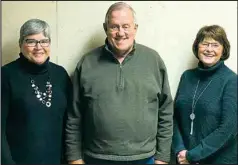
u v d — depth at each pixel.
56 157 1.63
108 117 1.56
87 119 1.64
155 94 1.63
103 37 1.90
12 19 1.87
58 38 1.90
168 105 1.70
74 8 1.88
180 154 1.69
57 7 1.88
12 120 1.55
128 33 1.56
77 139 1.71
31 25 1.50
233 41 1.91
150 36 1.91
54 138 1.61
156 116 1.67
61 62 1.91
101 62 1.64
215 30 1.63
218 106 1.61
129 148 1.58
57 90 1.63
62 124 1.67
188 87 1.74
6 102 1.52
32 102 1.53
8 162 1.51
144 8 1.89
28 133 1.53
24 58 1.55
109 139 1.58
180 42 1.91
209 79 1.67
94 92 1.59
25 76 1.55
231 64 1.92
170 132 1.71
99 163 1.64
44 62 1.55
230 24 1.90
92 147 1.65
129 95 1.58
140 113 1.59
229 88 1.60
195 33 1.91
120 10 1.55
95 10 1.89
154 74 1.66
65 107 1.67
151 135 1.65
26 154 1.55
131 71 1.61
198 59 1.76
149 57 1.66
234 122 1.59
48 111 1.56
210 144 1.60
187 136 1.72
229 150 1.68
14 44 1.88
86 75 1.63
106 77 1.60
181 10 1.89
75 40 1.90
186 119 1.71
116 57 1.63
